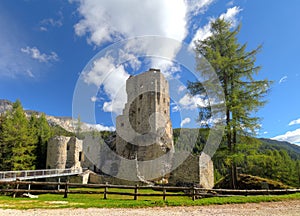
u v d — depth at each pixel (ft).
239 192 36.65
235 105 43.19
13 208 22.62
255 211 22.98
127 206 24.91
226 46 48.62
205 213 21.85
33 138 99.50
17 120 90.33
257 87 43.39
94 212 21.59
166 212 22.18
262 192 36.32
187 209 24.02
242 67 45.88
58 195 36.96
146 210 23.17
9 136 83.61
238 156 39.27
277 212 22.45
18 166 83.35
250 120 42.63
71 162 104.27
